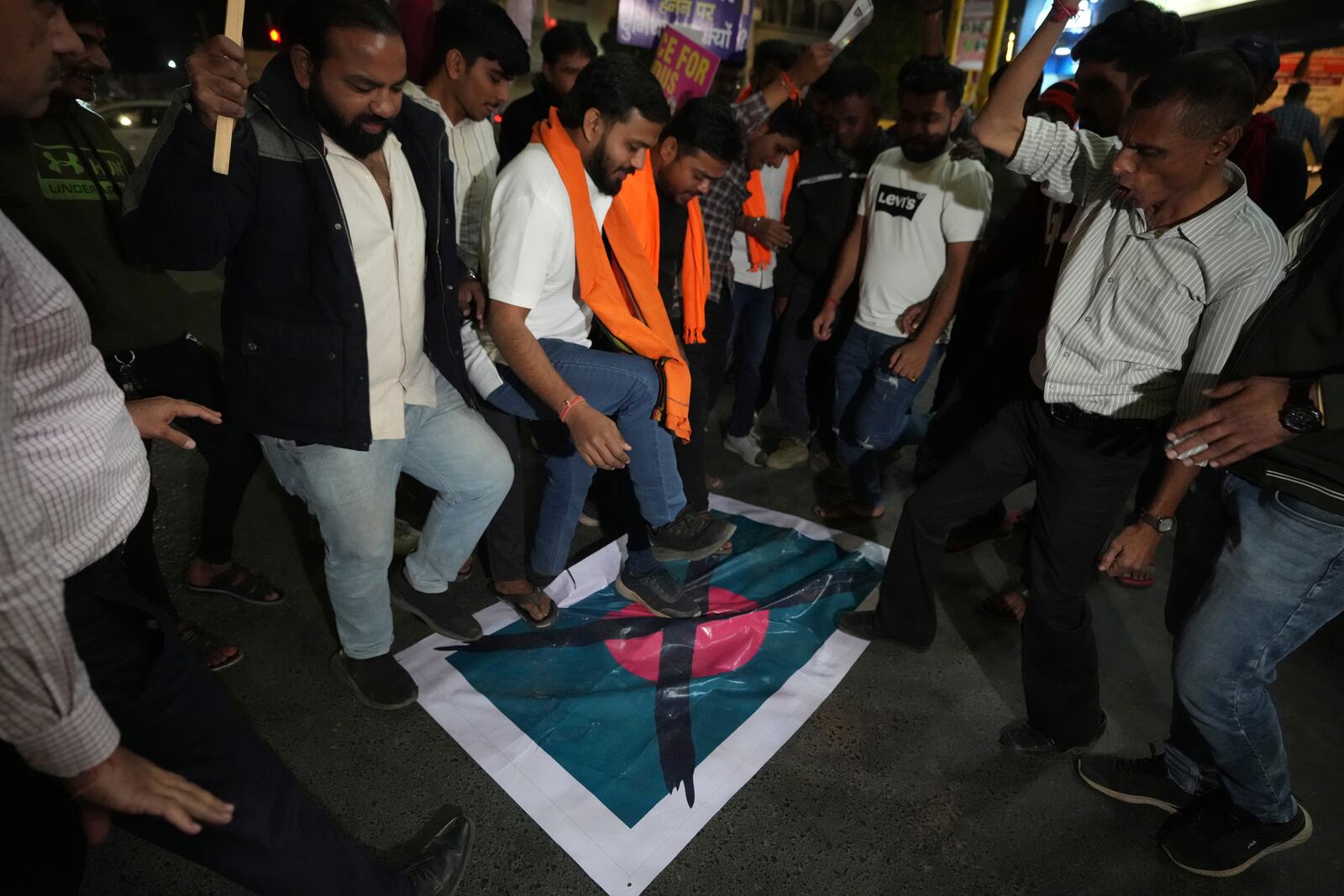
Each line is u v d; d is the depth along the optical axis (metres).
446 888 1.57
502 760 1.89
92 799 0.88
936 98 2.39
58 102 1.65
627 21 3.61
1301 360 1.31
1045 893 1.67
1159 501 1.53
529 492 3.13
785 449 3.41
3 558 0.74
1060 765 1.98
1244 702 1.52
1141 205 1.49
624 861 1.67
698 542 2.64
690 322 2.44
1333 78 6.20
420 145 1.64
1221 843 1.68
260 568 2.54
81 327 0.90
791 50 3.14
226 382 1.58
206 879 1.58
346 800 1.78
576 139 1.73
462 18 2.02
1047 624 1.85
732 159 2.09
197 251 1.36
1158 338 1.58
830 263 3.03
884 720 2.09
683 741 1.97
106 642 0.98
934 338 2.56
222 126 1.25
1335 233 1.31
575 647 2.26
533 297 1.67
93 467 0.92
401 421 1.70
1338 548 1.35
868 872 1.69
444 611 2.23
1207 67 1.31
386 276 1.58
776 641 2.34
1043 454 1.80
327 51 1.31
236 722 1.12
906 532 2.09
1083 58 2.04
